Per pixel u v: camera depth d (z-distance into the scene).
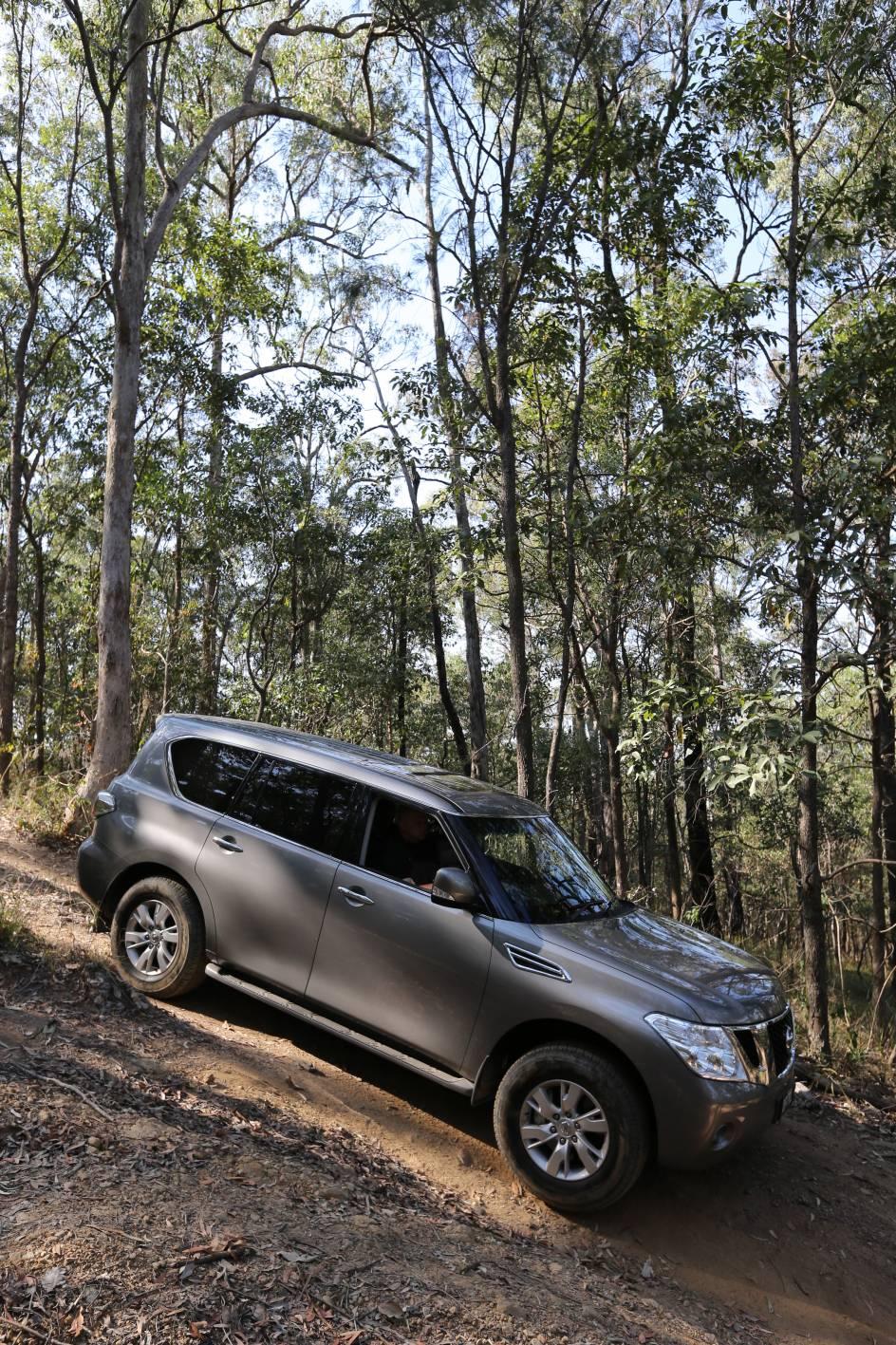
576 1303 3.62
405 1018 4.82
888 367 7.96
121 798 6.03
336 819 5.33
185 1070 4.66
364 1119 4.83
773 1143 5.75
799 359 9.42
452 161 9.70
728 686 7.82
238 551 21.14
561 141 9.98
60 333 18.80
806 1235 4.81
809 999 7.71
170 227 18.03
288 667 23.58
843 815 21.11
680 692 7.74
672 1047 4.21
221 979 5.40
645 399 12.21
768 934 18.38
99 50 11.97
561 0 9.09
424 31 9.48
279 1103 4.64
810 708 7.79
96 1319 2.65
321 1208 3.67
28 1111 3.71
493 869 5.00
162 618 19.11
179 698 19.11
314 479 21.73
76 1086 4.05
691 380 10.90
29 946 5.46
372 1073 5.43
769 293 9.16
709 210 9.82
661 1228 4.52
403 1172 4.38
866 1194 5.38
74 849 10.00
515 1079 4.46
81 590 22.64
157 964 5.65
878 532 7.63
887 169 8.30
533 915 4.89
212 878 5.50
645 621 11.97
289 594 23.25
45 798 11.73
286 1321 2.87
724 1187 5.05
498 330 9.60
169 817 5.79
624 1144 4.19
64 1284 2.74
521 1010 4.52
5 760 14.72
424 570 17.55
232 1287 2.94
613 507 8.94
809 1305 4.25
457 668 33.09
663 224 9.66
